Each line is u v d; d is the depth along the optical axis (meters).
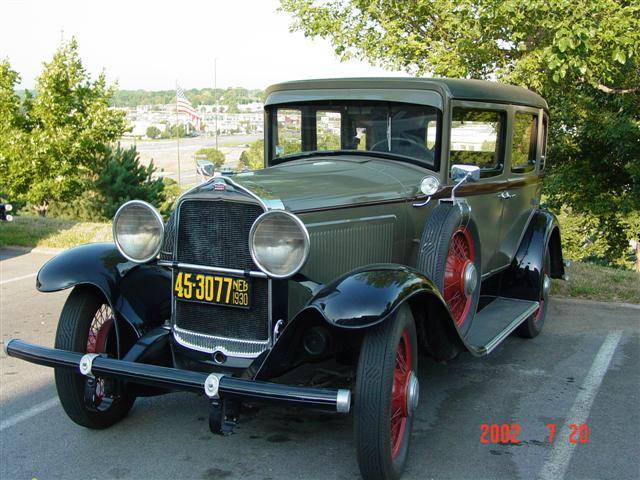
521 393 4.37
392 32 9.12
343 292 3.00
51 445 3.57
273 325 3.26
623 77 10.44
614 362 4.98
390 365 2.97
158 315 3.76
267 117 4.98
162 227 3.44
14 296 6.91
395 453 3.20
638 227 14.88
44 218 11.59
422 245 3.80
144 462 3.40
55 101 13.49
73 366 3.25
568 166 15.37
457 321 4.25
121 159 15.52
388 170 4.23
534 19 7.74
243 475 3.27
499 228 5.14
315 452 3.52
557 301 6.71
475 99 4.52
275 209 3.10
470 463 3.41
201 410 4.07
